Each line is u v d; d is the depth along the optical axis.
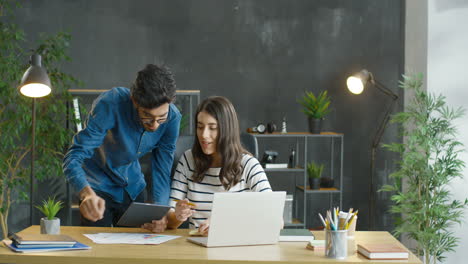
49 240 2.04
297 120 5.28
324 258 2.00
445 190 4.37
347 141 5.34
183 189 2.68
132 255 1.99
